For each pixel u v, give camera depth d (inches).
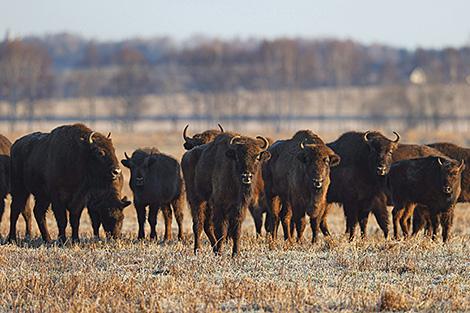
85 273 1834.4
